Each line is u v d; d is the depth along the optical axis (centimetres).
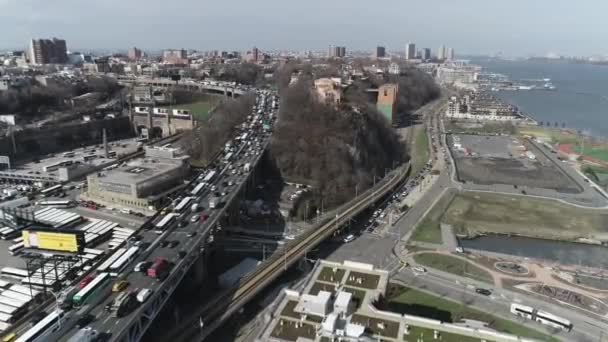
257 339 8888
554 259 16562
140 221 18312
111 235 16800
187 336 10394
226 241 17500
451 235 18325
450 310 12688
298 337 8938
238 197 19038
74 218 17888
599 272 15338
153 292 10538
